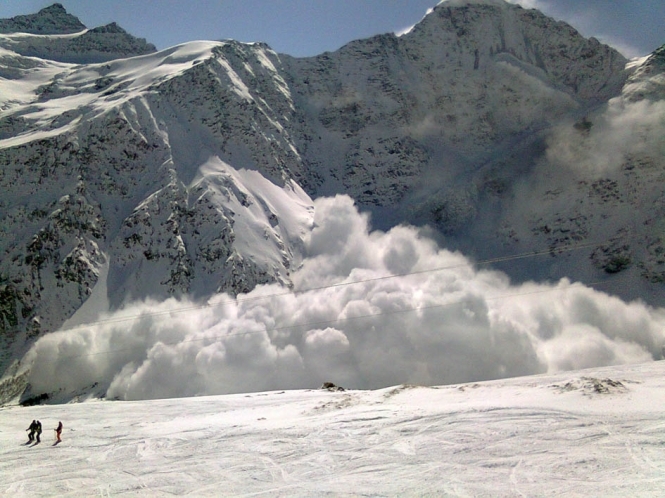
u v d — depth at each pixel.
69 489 24.77
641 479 18.89
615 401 26.56
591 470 20.09
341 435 27.88
